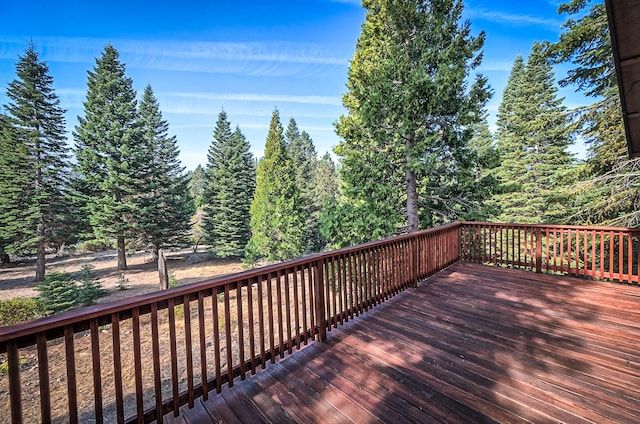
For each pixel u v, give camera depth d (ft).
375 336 10.18
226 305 7.49
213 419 6.46
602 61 26.16
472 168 26.11
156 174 69.15
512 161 51.88
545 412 6.39
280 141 58.85
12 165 51.96
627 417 6.19
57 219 56.80
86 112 58.70
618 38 8.41
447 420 6.22
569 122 30.22
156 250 73.20
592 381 7.43
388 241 13.51
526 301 13.16
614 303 12.70
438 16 25.44
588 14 26.17
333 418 6.40
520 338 9.78
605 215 29.04
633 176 25.49
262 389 7.48
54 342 25.45
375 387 7.42
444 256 19.03
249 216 79.00
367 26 28.78
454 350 9.11
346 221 27.12
